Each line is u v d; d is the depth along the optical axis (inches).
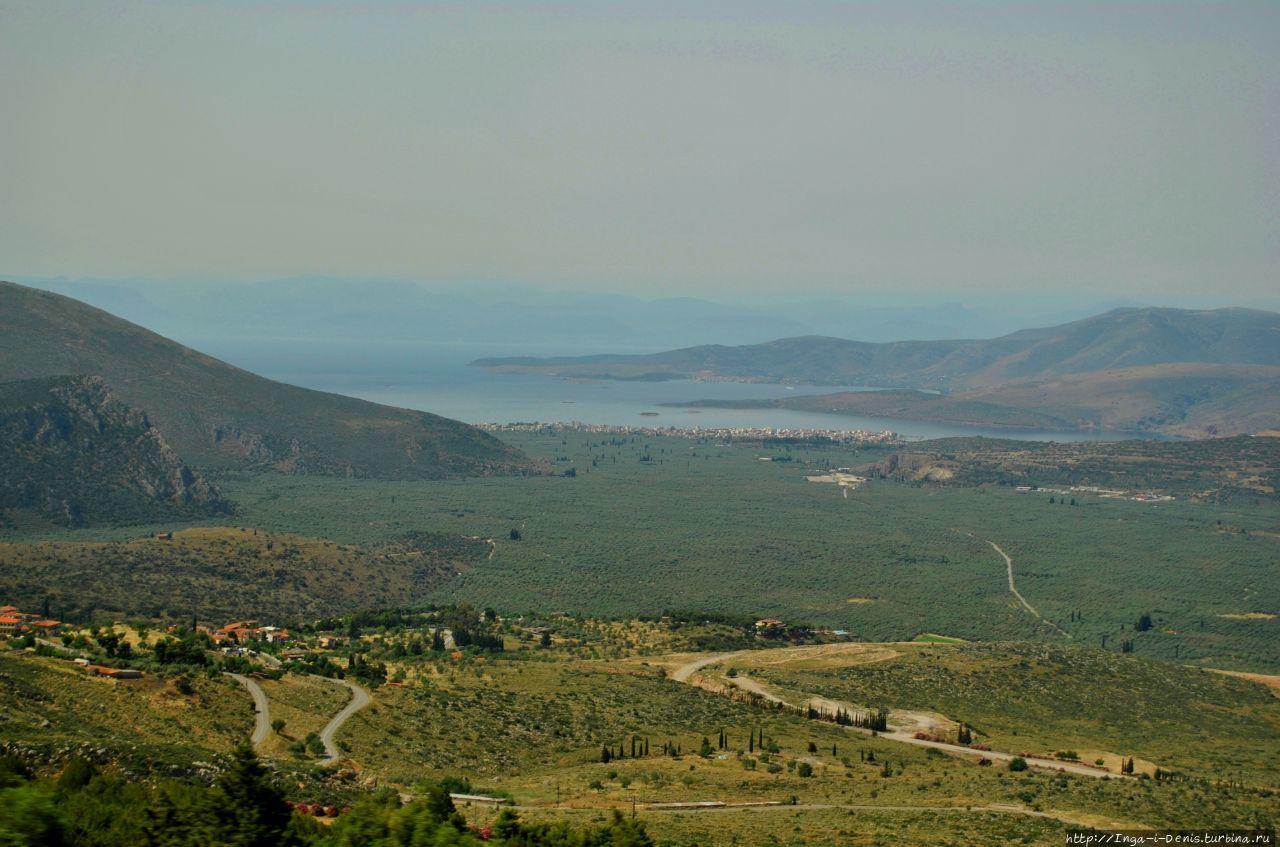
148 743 3570.4
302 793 3417.8
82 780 2881.4
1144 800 4087.1
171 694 4367.6
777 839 3380.9
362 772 4082.2
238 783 2628.0
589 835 3073.3
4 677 3954.2
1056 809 3902.6
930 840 3388.3
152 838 2529.5
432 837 2694.4
